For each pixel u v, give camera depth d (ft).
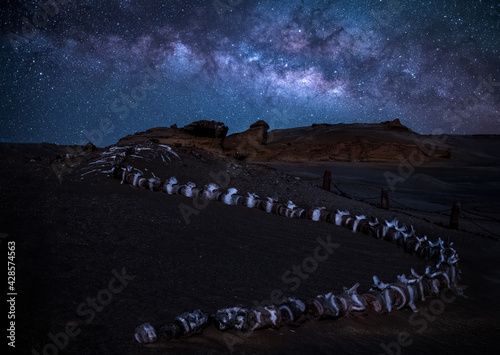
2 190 23.70
